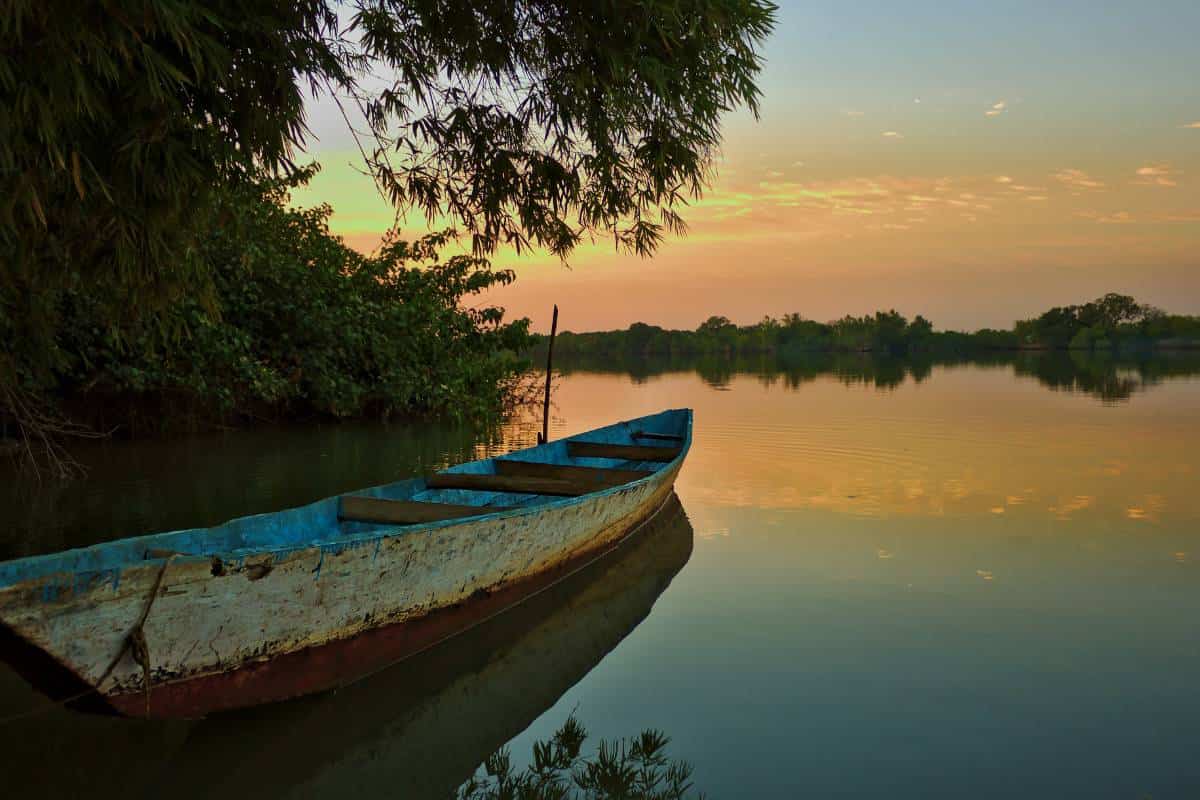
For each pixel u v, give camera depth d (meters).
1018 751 3.68
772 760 3.63
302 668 4.05
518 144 5.79
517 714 4.11
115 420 11.62
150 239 4.86
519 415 16.42
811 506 8.26
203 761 3.66
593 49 5.02
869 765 3.58
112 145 4.31
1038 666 4.52
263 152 5.16
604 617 5.39
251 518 4.72
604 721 4.01
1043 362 46.28
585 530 6.17
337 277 14.01
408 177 5.89
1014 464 10.38
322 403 13.86
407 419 15.18
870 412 16.47
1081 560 6.35
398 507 5.39
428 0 5.08
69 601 3.12
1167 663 4.55
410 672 4.58
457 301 16.45
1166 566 6.17
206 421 12.77
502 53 5.31
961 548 6.70
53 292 7.86
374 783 3.55
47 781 3.42
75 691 3.32
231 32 4.63
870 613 5.33
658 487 7.55
